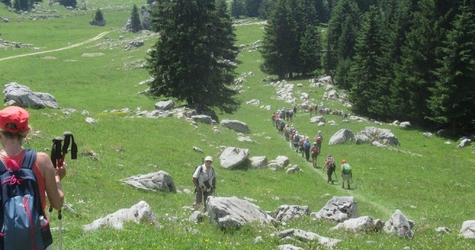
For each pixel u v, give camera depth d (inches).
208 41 2472.9
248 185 1279.5
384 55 3073.3
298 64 4232.3
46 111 1581.0
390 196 1270.9
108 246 399.9
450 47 2507.4
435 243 605.6
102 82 3841.0
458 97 2436.0
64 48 5708.7
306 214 789.9
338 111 2982.3
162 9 2448.3
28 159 204.4
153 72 2508.6
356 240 576.4
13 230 189.3
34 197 199.6
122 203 842.2
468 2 2755.9
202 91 2468.0
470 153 2096.5
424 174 1632.6
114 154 1283.2
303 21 4719.5
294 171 1508.4
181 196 1004.6
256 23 6756.9
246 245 474.3
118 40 6279.5
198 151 1531.7
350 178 1413.6
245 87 3863.2
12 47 5492.1
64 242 413.1
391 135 2165.4
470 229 688.4
